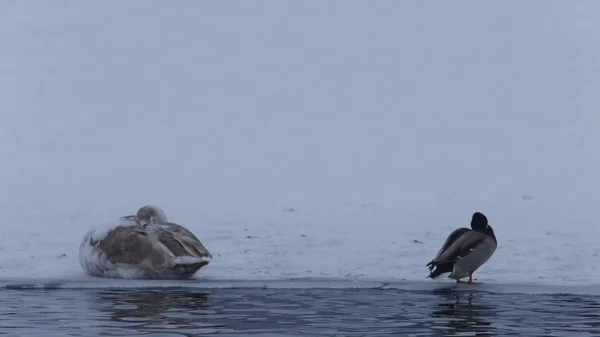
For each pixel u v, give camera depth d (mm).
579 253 24000
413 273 21375
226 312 15688
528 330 13922
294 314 15492
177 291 18516
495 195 38094
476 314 15539
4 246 25625
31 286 19250
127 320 14797
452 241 19312
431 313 15641
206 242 26141
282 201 37719
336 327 14203
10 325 14312
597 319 14984
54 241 26625
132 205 36688
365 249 24906
